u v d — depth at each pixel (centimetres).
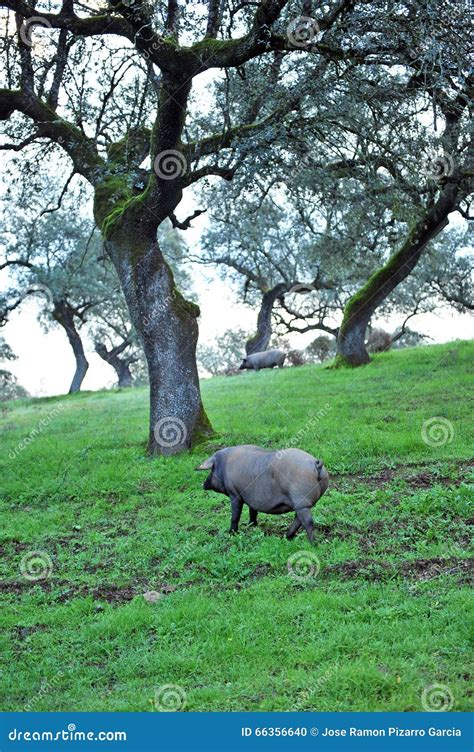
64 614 959
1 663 846
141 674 798
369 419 1834
